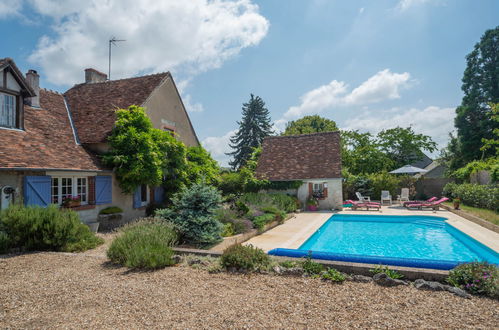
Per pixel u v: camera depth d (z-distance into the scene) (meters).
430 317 3.61
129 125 12.97
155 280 5.18
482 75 32.38
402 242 11.39
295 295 4.40
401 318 3.58
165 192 16.20
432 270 4.99
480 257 8.73
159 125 16.11
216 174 19.00
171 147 14.46
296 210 18.70
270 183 20.72
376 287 4.72
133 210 13.95
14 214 7.73
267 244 9.41
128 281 5.15
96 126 13.87
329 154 21.44
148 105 15.15
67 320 3.65
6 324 3.58
